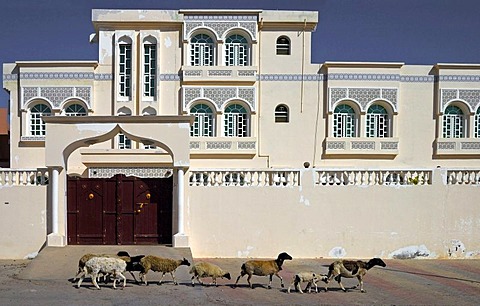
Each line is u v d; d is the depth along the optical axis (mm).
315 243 15039
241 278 12141
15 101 21984
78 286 10859
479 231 15164
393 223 15125
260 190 14984
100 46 22125
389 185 15156
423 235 15117
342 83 22297
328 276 10836
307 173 15070
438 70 22594
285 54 22578
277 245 14977
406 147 22516
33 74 21828
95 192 14914
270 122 22234
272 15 22250
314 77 22406
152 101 22078
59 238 14344
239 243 14914
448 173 15234
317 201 15078
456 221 15164
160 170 21469
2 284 11305
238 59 22547
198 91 22078
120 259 10812
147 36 22109
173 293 10469
